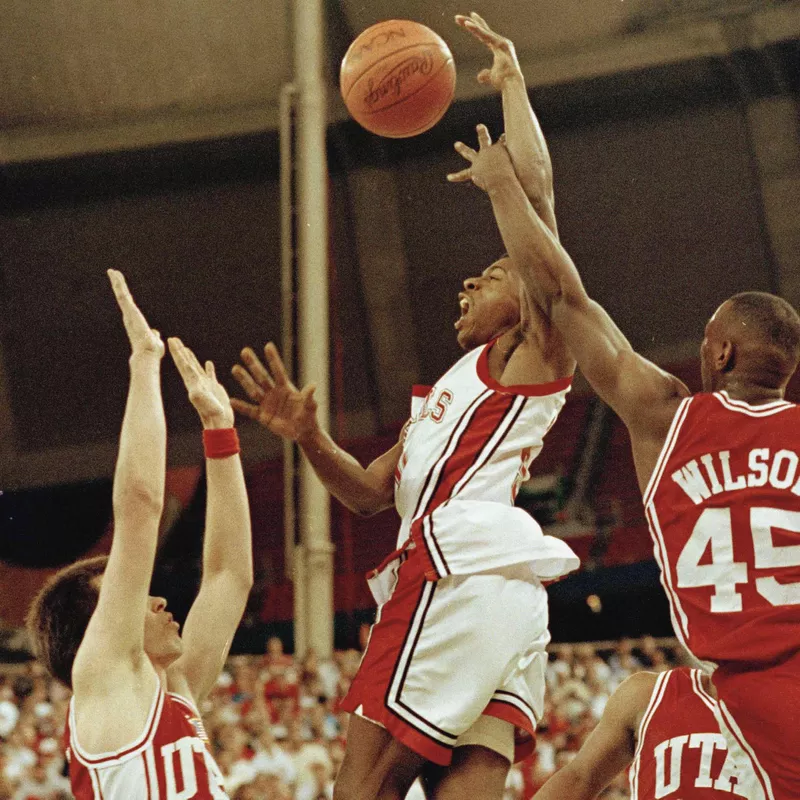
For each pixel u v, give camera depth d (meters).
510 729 3.83
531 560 3.81
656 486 3.23
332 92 28.31
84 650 3.37
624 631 25.38
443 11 27.56
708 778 3.36
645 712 3.61
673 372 27.80
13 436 29.58
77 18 28.31
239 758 11.28
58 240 29.70
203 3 28.25
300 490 15.17
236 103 29.09
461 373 4.07
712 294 28.14
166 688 3.75
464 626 3.75
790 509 3.09
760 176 27.70
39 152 29.11
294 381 15.75
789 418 3.18
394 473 4.51
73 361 29.80
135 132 29.05
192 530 27.84
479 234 29.08
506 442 3.92
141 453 3.40
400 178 29.11
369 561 26.41
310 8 16.45
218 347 29.88
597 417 27.64
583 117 28.39
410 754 3.74
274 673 13.48
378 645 3.84
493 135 28.64
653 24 27.53
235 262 29.80
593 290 28.58
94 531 29.16
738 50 27.05
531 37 28.02
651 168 28.27
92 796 3.35
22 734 11.48
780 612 3.01
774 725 2.96
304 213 15.96
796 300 27.53
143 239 29.77
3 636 24.55
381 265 29.28
